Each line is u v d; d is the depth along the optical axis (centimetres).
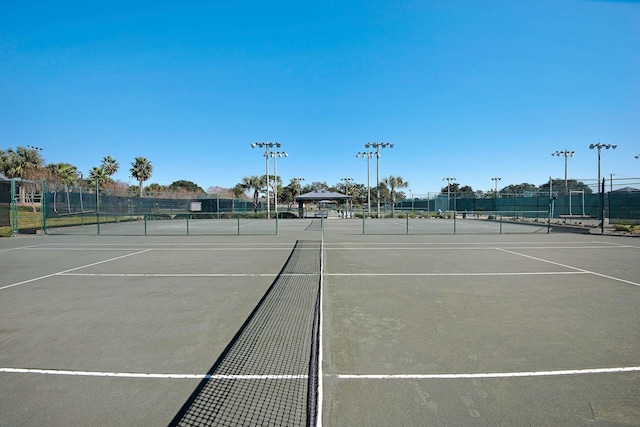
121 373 370
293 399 317
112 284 796
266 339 462
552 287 751
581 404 310
